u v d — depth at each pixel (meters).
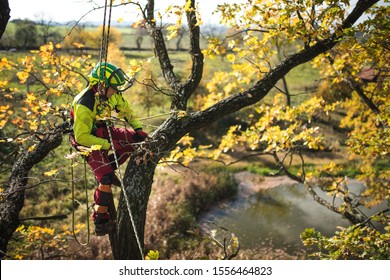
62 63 5.48
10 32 39.06
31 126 5.31
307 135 7.35
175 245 15.68
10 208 4.57
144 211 4.13
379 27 5.09
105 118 3.41
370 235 5.14
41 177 20.20
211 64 52.72
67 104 5.20
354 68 7.11
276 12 5.38
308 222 19.27
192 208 19.53
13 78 13.23
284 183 24.38
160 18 5.00
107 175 3.73
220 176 23.23
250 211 20.52
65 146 23.25
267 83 5.00
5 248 4.36
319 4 4.89
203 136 31.69
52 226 16.81
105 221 3.96
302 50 5.20
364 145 6.17
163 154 4.31
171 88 4.99
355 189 22.72
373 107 7.99
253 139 7.64
